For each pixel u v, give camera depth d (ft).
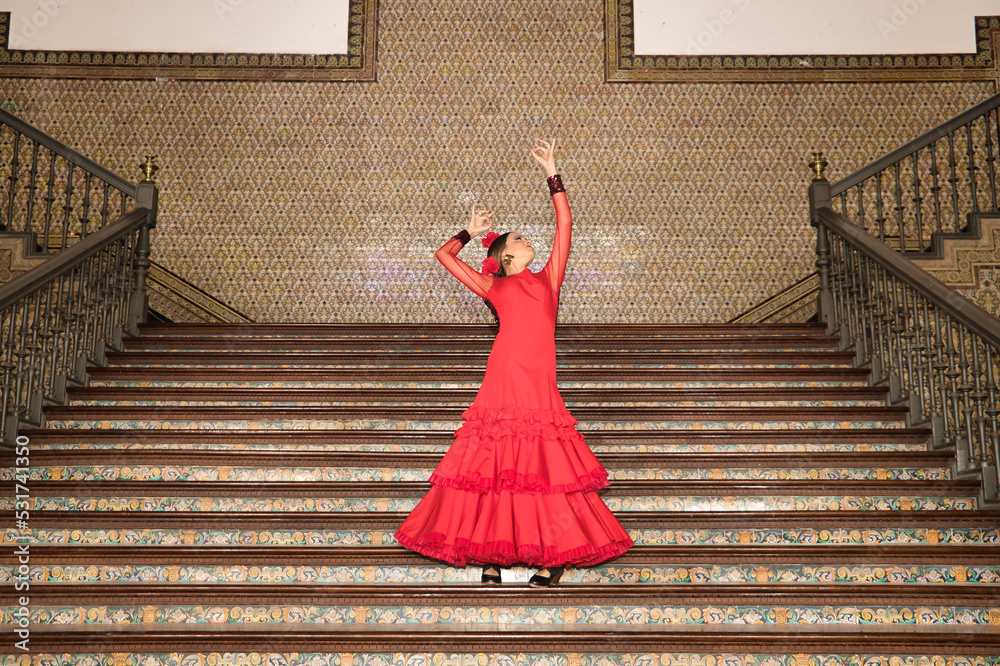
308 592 10.03
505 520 9.48
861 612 10.01
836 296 16.88
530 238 23.57
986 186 23.03
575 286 23.36
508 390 10.09
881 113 23.79
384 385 14.85
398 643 9.41
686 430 12.89
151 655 9.39
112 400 13.97
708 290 23.29
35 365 13.83
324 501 11.64
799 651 9.32
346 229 23.68
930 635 9.20
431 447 12.75
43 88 23.80
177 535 11.03
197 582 10.45
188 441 12.64
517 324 10.44
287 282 23.40
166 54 24.18
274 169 23.88
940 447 12.67
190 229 23.49
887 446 12.88
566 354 15.55
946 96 23.73
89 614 9.99
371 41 24.53
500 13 24.73
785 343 16.49
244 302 23.26
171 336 16.72
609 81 24.30
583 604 10.03
